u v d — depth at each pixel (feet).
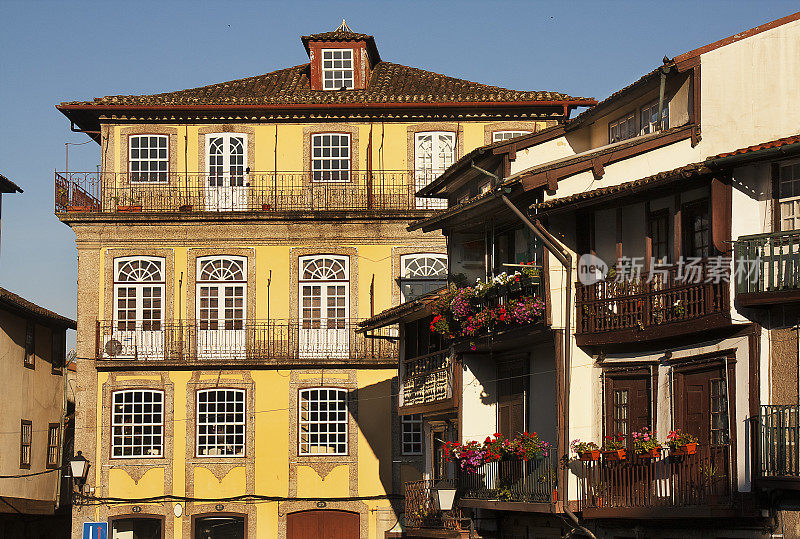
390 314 109.50
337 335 131.64
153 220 132.05
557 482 82.02
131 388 130.11
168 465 128.67
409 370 110.11
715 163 70.74
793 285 67.87
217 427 129.70
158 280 132.36
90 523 121.70
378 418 129.90
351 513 128.67
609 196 77.41
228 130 135.64
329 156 135.64
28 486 143.74
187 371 130.41
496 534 96.12
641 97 89.15
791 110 75.61
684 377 75.72
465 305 93.25
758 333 70.18
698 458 72.69
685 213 75.82
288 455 129.18
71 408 170.40
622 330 78.84
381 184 134.62
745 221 71.05
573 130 100.73
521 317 84.74
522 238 90.79
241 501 128.16
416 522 108.27
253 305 131.95
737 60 77.92
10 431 138.00
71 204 133.69
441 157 134.92
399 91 138.31
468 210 92.68
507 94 134.51
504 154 99.86
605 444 78.23
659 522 77.20
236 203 134.62
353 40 140.97
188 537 127.54
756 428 68.80
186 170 135.03
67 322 157.69
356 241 132.98
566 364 81.61
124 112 134.62
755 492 68.74
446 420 105.70
